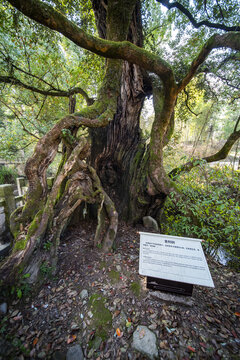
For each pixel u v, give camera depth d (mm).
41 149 2412
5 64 3893
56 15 1573
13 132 5465
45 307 1935
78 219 3893
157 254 2041
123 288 2203
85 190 2963
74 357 1478
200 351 1494
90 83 5602
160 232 3914
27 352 1479
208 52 2211
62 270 2486
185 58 4332
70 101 4543
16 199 4152
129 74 3422
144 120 9031
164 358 1446
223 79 4461
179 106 6121
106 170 4301
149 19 4152
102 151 3953
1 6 3268
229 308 2000
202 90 5316
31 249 2217
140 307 1940
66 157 3262
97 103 3016
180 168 4008
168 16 4086
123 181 4184
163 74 2414
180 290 1968
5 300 1833
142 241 2145
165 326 1714
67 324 1771
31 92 5109
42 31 3707
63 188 3156
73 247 3008
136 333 1645
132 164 4008
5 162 8500
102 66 4598
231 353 1479
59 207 2703
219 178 3570
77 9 3789
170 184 3449
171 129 4199
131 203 3932
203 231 3094
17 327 1680
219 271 2844
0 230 3152
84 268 2533
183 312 1879
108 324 1766
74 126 2750
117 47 2016
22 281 2035
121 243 3250
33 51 4402
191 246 2006
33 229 2334
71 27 1697
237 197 3352
